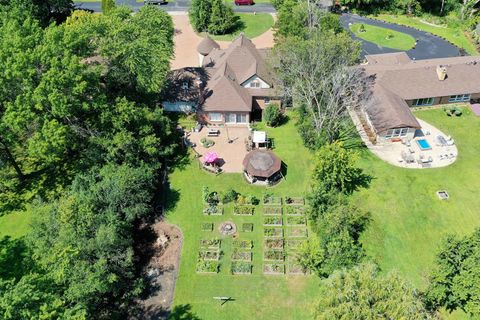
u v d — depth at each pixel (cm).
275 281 4891
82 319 3597
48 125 5125
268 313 4600
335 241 4781
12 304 3403
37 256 4378
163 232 5434
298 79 6475
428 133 6825
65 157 6309
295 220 5528
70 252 4162
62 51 5381
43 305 3584
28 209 5634
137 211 5041
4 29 5684
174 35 9862
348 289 3816
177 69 8125
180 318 4572
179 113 7312
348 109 6806
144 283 4878
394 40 9700
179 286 4862
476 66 7462
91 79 5516
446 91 7231
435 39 9750
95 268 4272
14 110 5047
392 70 7325
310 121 6606
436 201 5697
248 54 7400
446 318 4506
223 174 6188
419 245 5203
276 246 5244
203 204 5759
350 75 6444
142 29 6656
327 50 6512
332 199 5338
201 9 9719
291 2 9050
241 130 7000
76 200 4669
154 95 6656
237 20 10519
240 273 4966
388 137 6662
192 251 5212
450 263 4281
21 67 5028
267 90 7194
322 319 3631
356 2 11044
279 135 6869
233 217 5600
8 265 4975
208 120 7062
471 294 4075
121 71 6172
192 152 6550
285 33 8094
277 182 6053
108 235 4416
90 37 5925
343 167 5481
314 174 5712
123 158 5688
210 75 7331
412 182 5956
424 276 4891
